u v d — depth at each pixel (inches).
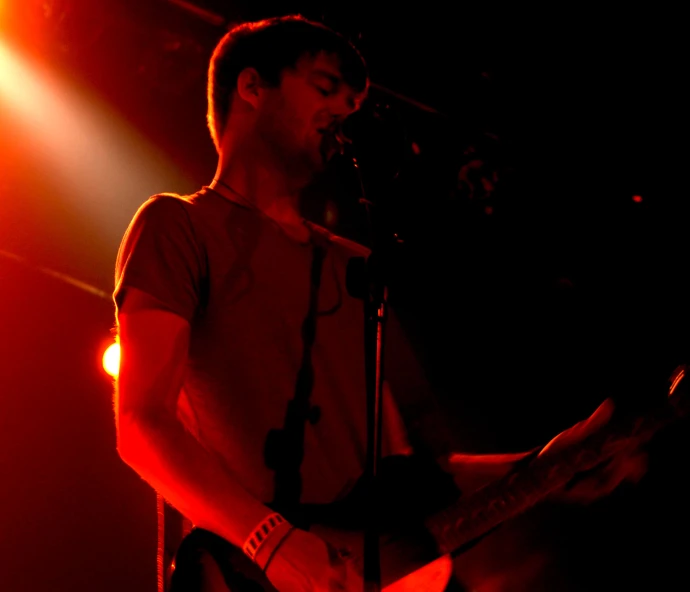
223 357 65.3
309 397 66.7
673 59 148.6
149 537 175.2
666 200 155.2
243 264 68.3
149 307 61.6
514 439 165.9
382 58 150.3
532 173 159.5
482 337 168.4
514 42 152.0
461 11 147.6
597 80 154.0
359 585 57.7
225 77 79.5
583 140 157.2
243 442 64.1
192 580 59.5
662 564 147.9
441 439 76.8
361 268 66.1
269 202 74.5
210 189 73.6
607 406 64.6
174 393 60.0
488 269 165.3
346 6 144.9
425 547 64.3
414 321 167.9
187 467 56.4
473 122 156.1
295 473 64.2
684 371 62.5
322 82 76.3
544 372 165.0
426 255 161.8
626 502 150.4
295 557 55.7
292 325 68.4
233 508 56.7
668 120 152.3
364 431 68.6
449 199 158.4
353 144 66.8
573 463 63.9
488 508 64.7
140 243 64.5
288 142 75.6
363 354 71.0
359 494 65.3
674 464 146.7
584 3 146.6
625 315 159.3
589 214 160.4
